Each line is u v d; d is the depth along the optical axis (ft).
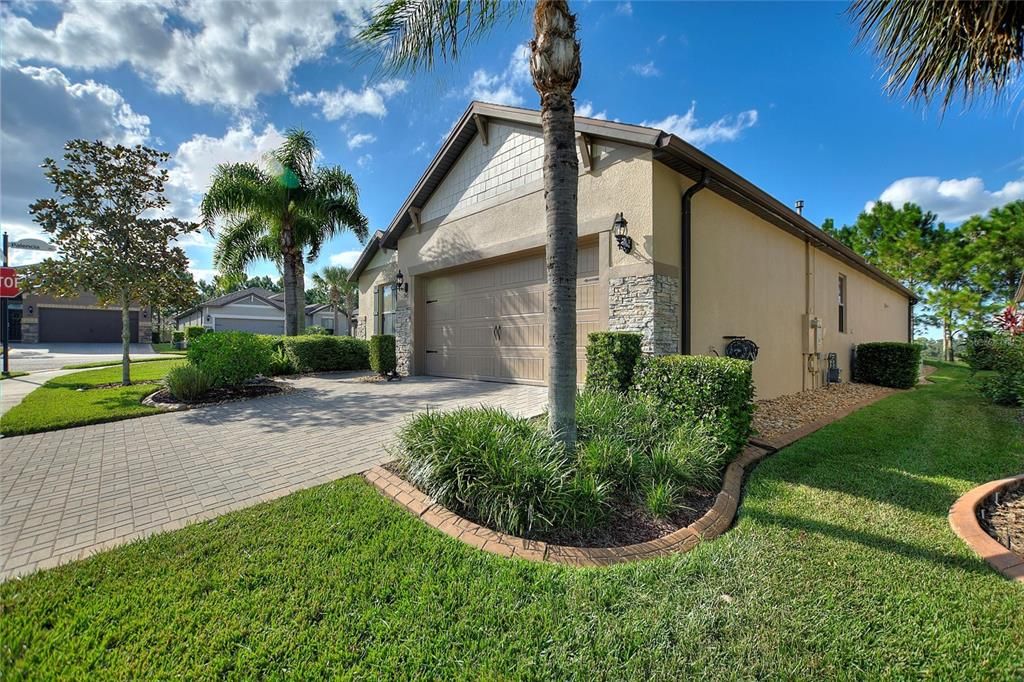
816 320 31.78
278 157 44.19
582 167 22.40
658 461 12.47
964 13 9.82
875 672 5.84
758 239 26.45
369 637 6.48
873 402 27.27
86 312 104.83
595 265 22.91
